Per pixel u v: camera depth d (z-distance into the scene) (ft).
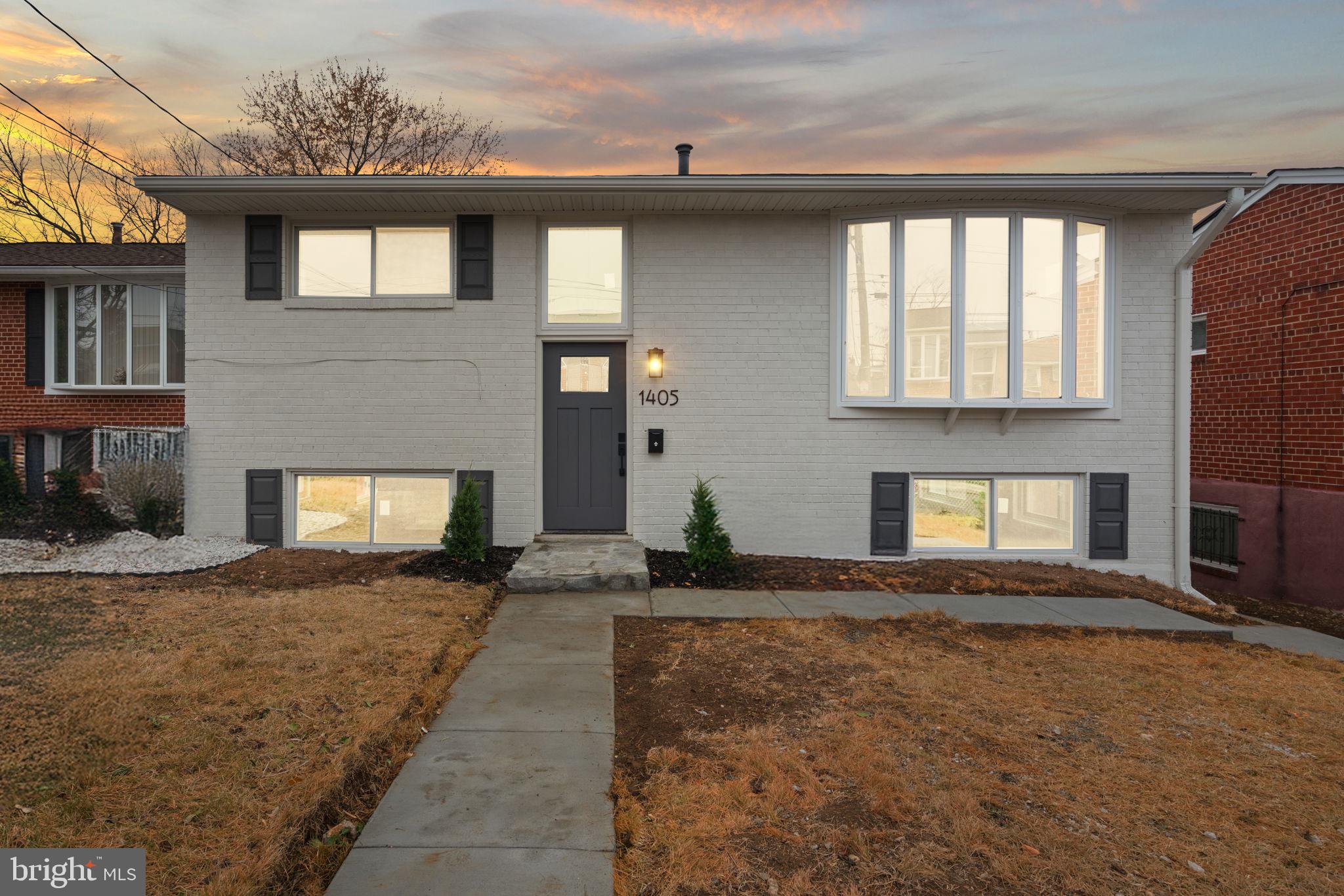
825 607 20.72
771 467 27.04
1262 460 31.68
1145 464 26.99
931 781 10.78
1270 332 31.24
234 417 26.68
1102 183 23.97
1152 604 22.25
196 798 9.40
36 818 8.75
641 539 26.99
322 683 13.33
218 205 25.62
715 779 10.71
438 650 15.46
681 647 16.99
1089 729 12.96
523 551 25.62
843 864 8.73
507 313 26.84
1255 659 17.40
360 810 9.80
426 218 26.84
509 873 8.34
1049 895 8.29
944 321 26.32
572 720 12.76
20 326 34.55
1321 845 9.52
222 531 26.76
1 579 20.18
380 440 26.84
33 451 33.81
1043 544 27.58
